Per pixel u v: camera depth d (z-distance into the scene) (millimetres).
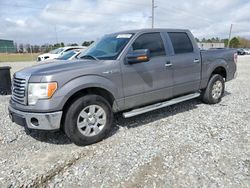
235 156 3342
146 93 4480
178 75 4992
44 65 3998
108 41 4684
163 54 4742
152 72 4500
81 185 2799
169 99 5102
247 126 4492
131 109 4480
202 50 5762
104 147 3748
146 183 2787
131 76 4207
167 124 4691
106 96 4125
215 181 2775
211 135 4094
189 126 4551
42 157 3484
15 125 4809
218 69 6148
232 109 5641
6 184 2844
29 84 3473
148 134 4207
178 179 2838
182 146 3697
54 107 3422
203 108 5746
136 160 3312
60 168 3172
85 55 4602
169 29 5023
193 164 3156
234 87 8625
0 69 8125
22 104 3570
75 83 3559
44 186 2805
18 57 36594
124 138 4062
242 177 2840
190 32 5438
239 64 21359
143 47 4465
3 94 8289
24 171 3117
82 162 3307
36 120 3500
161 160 3289
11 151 3699
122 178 2904
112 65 3975
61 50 18000
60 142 3982
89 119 3783
